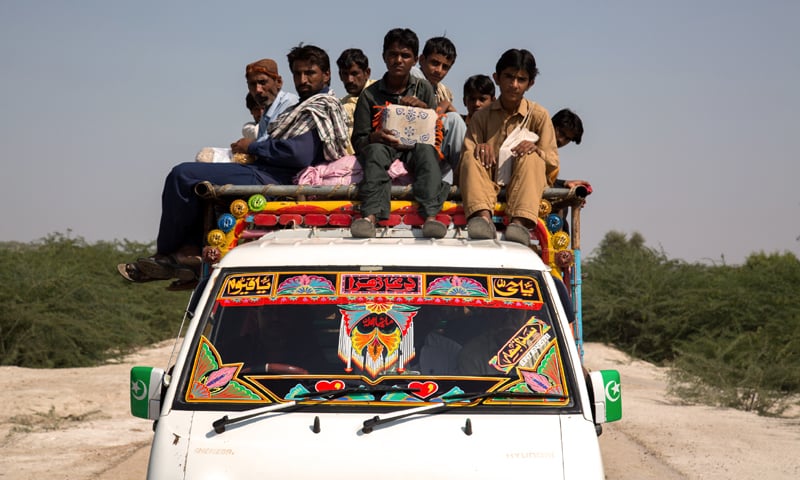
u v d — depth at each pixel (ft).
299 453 13.51
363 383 14.43
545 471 13.53
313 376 14.51
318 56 25.27
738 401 48.47
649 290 83.97
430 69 29.66
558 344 14.96
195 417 14.03
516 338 14.99
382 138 20.08
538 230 19.57
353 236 17.62
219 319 15.21
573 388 14.47
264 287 15.47
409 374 14.53
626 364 77.10
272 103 25.86
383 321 15.06
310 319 15.12
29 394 46.88
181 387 14.42
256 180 21.20
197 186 19.24
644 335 81.92
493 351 14.84
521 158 19.72
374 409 14.01
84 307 72.28
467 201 19.61
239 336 15.03
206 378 14.51
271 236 18.13
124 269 22.06
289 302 15.28
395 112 20.15
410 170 20.79
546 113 22.24
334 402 14.07
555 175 22.15
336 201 19.69
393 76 23.07
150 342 90.02
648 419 42.06
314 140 21.71
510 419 13.99
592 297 86.58
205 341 14.93
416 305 15.23
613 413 14.51
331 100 22.12
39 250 92.43
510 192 19.67
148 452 32.99
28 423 39.73
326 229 18.94
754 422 42.04
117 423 40.32
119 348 77.15
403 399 14.17
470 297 15.35
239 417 13.80
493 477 13.43
